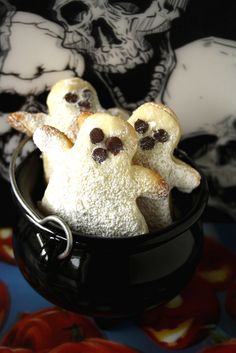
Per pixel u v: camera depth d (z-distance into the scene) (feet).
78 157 1.48
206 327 1.79
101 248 1.47
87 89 1.67
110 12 1.68
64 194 1.50
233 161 1.97
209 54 1.76
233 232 2.10
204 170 2.00
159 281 1.57
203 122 1.90
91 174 1.47
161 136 1.54
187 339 1.75
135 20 1.70
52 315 1.79
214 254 2.02
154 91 1.83
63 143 1.52
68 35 1.72
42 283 1.59
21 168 1.68
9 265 1.94
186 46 1.75
